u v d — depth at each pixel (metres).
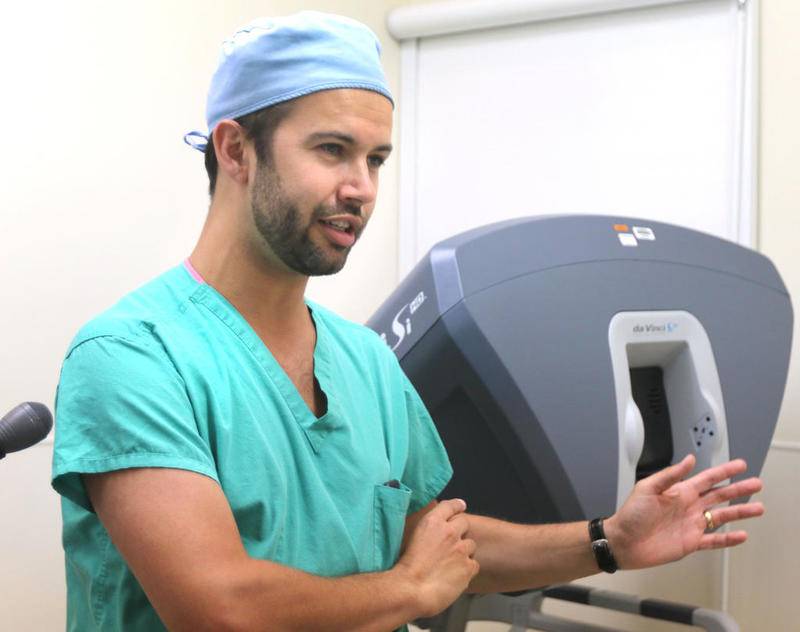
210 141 1.12
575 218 1.49
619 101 2.55
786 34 2.35
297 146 1.04
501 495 1.45
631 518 1.23
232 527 0.96
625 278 1.48
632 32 2.53
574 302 1.41
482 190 2.74
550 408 1.36
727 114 2.41
